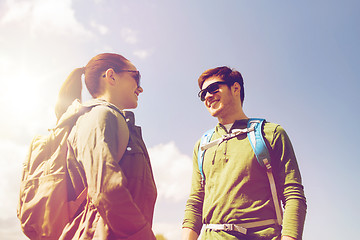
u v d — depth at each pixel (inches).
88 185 42.7
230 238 76.0
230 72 97.1
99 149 43.8
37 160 49.8
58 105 61.1
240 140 85.6
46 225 44.6
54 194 45.5
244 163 81.3
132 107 63.1
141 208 49.3
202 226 92.0
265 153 80.0
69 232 45.0
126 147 50.9
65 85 62.2
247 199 78.1
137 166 50.1
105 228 41.9
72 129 49.9
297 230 71.0
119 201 40.4
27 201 46.2
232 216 77.8
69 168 47.5
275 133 82.8
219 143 89.0
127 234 41.6
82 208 48.1
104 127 46.3
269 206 76.9
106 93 59.6
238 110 94.7
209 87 94.7
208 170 88.2
